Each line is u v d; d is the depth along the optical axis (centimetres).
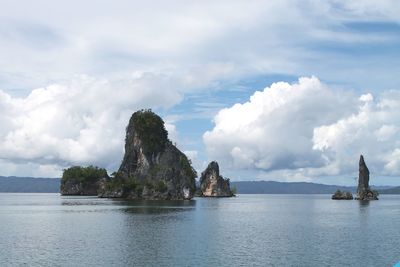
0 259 5669
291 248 6656
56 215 12194
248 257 5919
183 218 11412
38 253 6066
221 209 16438
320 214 14262
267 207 19175
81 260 5644
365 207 19425
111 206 16912
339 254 6219
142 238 7475
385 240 7600
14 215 12306
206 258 5819
